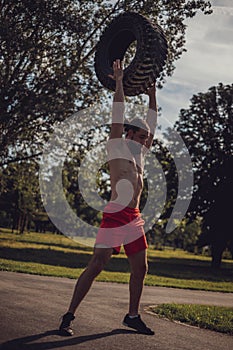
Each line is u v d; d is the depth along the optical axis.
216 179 44.28
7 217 75.06
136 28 6.66
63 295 9.23
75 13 25.83
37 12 24.42
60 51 25.42
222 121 46.03
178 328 6.77
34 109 24.16
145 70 6.44
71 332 5.46
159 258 52.16
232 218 43.66
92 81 25.67
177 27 27.20
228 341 6.25
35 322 5.91
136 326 5.96
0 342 4.91
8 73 25.08
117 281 16.20
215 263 44.22
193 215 45.28
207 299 13.24
